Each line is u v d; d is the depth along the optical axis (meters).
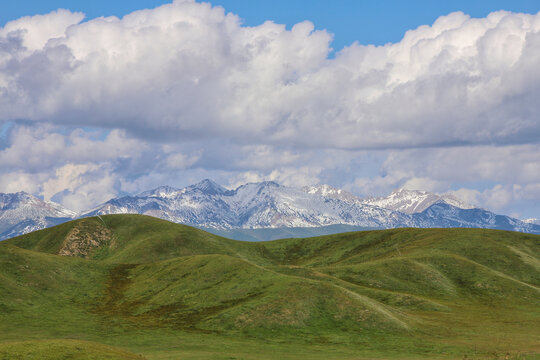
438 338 87.94
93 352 59.50
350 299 102.88
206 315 101.25
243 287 112.69
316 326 94.62
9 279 119.56
